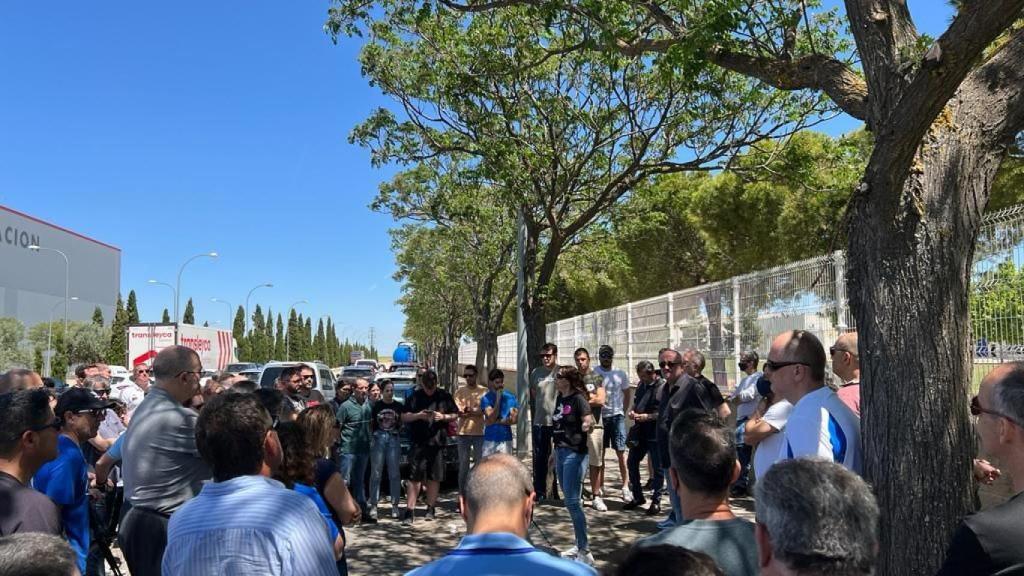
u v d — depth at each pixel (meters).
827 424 3.34
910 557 3.15
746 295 10.22
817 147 12.34
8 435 3.13
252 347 88.94
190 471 3.78
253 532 2.47
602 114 11.45
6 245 58.56
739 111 10.66
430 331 58.59
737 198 19.08
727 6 5.05
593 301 30.23
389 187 21.89
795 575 1.70
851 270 3.51
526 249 12.52
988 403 2.38
